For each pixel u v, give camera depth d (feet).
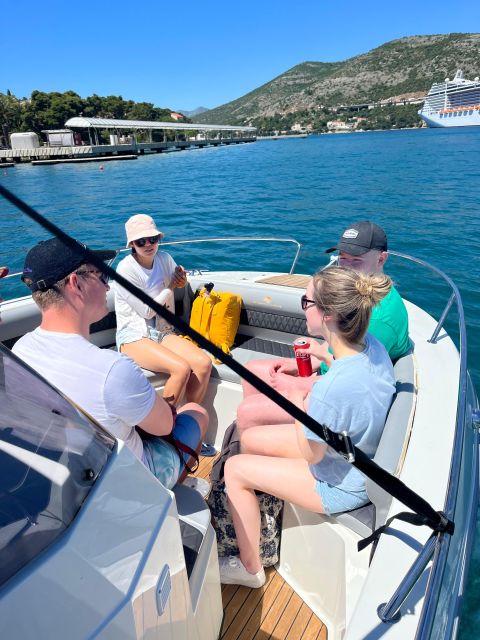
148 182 82.84
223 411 9.28
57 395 3.08
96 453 2.89
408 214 41.52
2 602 1.92
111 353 4.49
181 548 3.39
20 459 2.49
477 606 7.03
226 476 5.68
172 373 8.43
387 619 3.50
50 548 2.22
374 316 6.73
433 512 3.53
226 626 5.69
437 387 6.43
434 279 23.20
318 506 5.22
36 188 78.43
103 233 41.29
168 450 5.06
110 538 2.56
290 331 10.75
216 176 88.43
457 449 4.90
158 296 9.55
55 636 2.03
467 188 54.70
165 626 2.98
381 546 4.13
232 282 11.39
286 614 5.80
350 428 4.94
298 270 27.55
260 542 6.07
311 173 83.41
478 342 16.08
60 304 4.42
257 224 41.45
